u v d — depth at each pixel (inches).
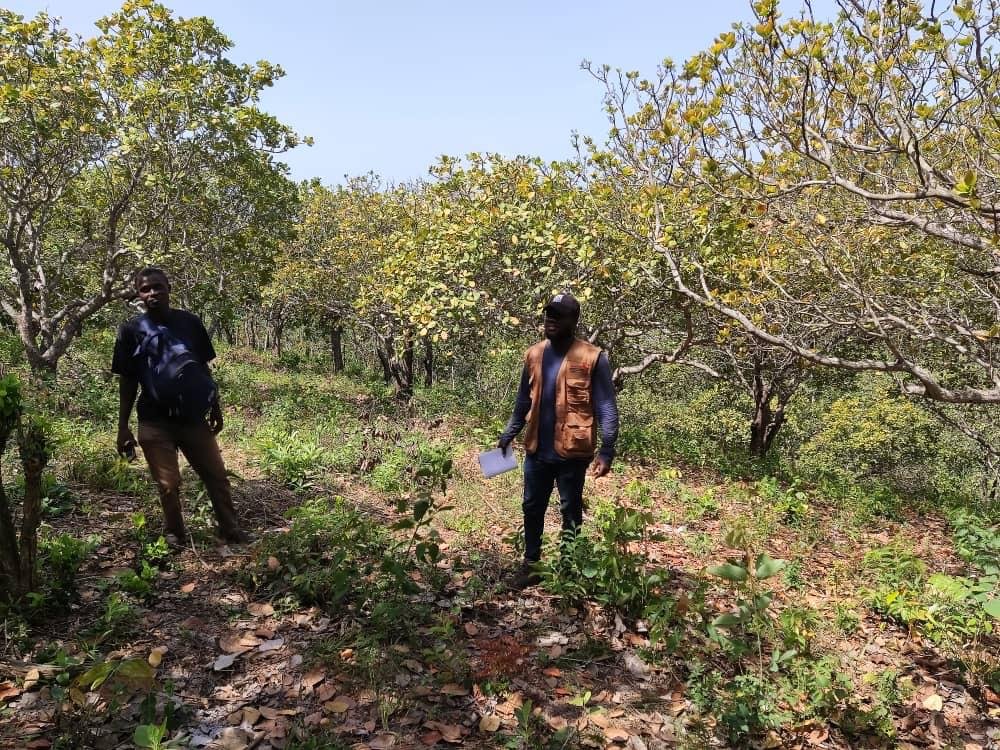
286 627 132.5
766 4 150.0
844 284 196.4
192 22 405.4
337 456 282.0
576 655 130.8
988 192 169.6
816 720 114.3
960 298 267.3
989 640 153.4
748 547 199.3
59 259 464.1
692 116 176.4
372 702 110.7
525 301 371.2
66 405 335.3
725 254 314.0
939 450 757.9
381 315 604.7
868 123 182.4
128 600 133.0
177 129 404.5
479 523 206.8
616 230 324.5
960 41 142.9
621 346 465.1
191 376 153.5
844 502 317.1
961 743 115.2
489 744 103.4
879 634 153.6
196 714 104.3
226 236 485.4
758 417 579.2
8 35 359.6
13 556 121.5
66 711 97.9
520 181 377.7
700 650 131.8
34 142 377.4
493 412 561.0
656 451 411.8
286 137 453.4
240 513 196.4
